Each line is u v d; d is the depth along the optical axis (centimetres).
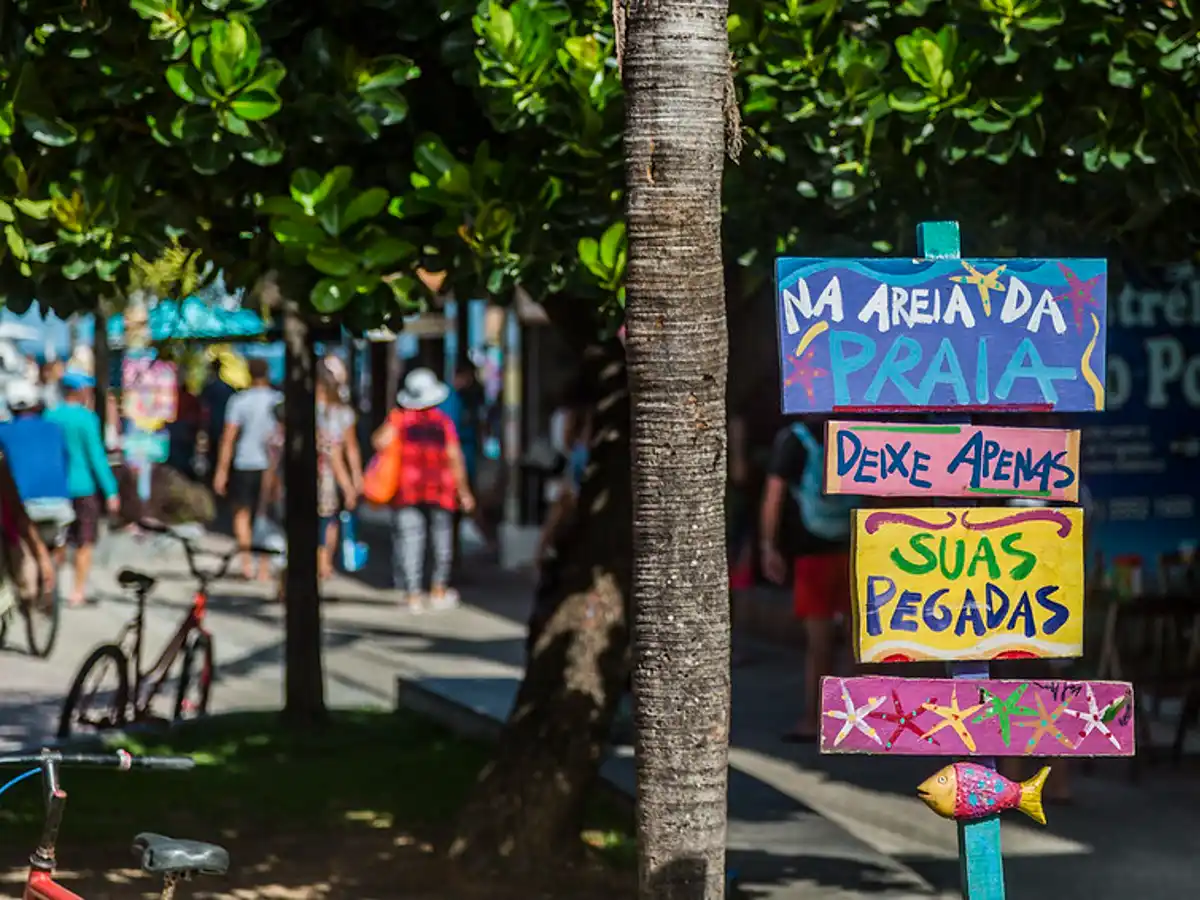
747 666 1437
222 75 569
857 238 656
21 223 601
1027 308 490
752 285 734
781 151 620
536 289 632
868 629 477
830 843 796
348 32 638
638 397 448
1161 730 1177
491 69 594
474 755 1049
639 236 443
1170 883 823
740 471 1593
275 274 725
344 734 1112
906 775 1056
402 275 632
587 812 894
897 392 484
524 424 2139
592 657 777
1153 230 697
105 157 611
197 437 2662
